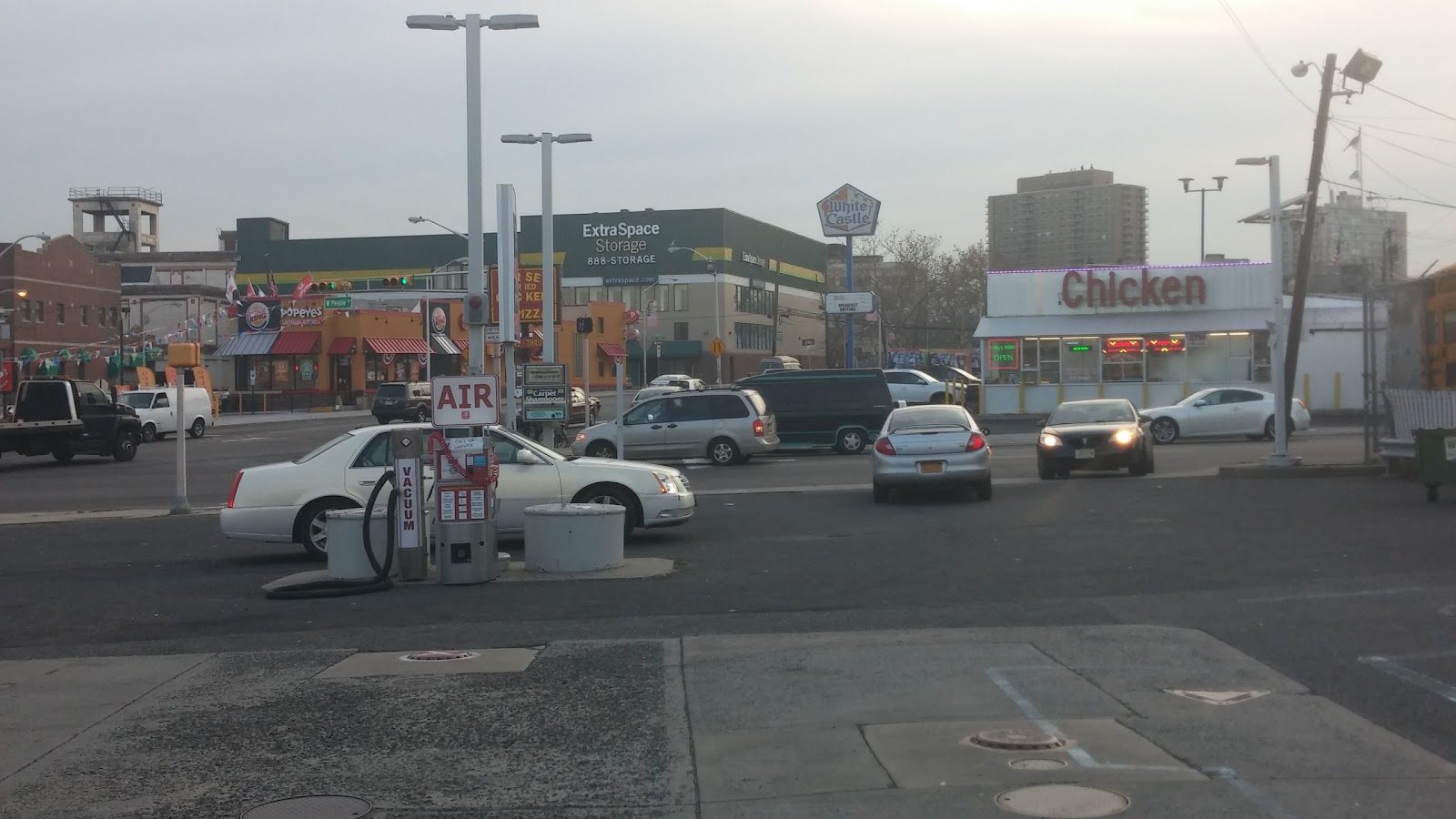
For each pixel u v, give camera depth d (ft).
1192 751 20.13
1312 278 182.91
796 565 41.55
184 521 62.28
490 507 39.24
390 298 268.41
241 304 237.45
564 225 303.07
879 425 101.04
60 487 86.07
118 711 24.13
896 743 20.89
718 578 39.19
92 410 113.91
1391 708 22.61
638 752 20.79
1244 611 31.81
